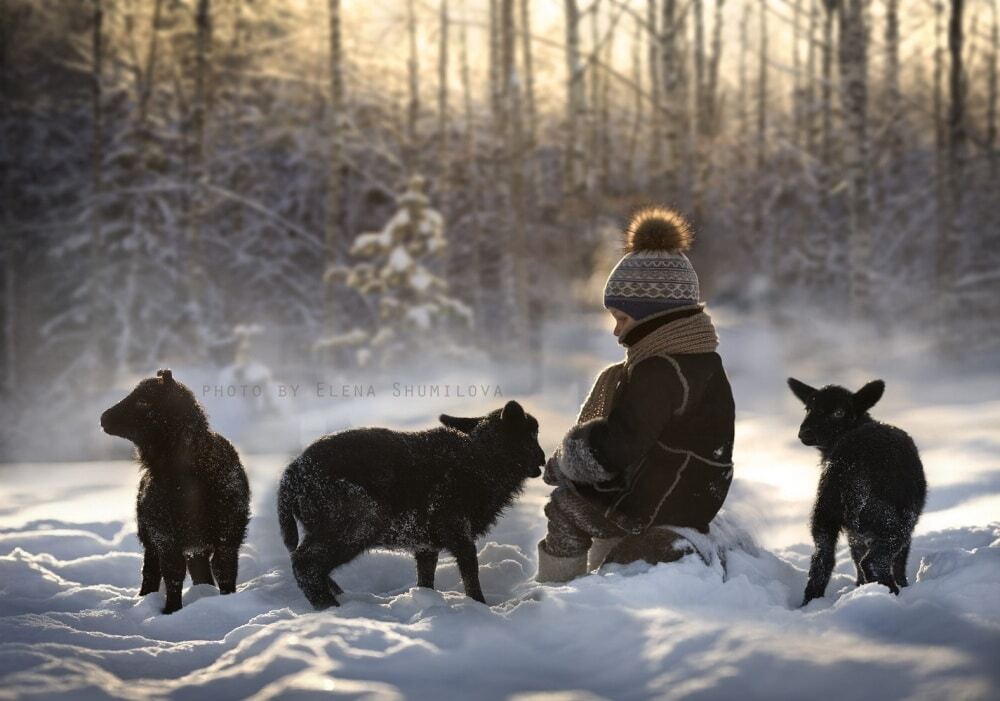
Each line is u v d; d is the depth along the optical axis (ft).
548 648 10.96
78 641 11.56
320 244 79.36
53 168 83.56
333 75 66.49
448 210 84.74
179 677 10.32
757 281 87.40
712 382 14.06
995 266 87.61
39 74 83.46
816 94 100.99
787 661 9.69
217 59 80.94
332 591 13.64
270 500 23.49
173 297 75.10
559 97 94.73
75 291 75.72
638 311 14.12
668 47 70.79
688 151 83.05
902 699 8.71
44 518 21.83
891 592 12.24
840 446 13.53
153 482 13.73
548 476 14.38
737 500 22.35
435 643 10.93
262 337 66.64
